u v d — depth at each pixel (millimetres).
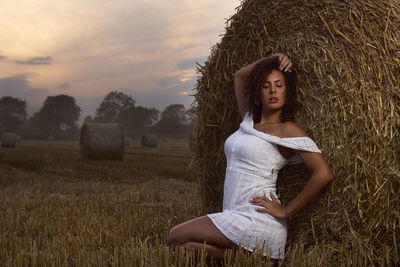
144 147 36250
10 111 134500
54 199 6984
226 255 2793
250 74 3244
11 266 2979
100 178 11508
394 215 2947
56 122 139375
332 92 3039
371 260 2984
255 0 3645
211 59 4090
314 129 3111
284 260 3090
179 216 5098
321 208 3102
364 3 3078
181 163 16281
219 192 4102
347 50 3018
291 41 3273
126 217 4992
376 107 2914
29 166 13781
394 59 2936
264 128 3117
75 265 2967
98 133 17219
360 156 2941
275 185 3135
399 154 2912
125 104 148625
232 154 3162
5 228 4477
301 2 3293
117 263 2812
